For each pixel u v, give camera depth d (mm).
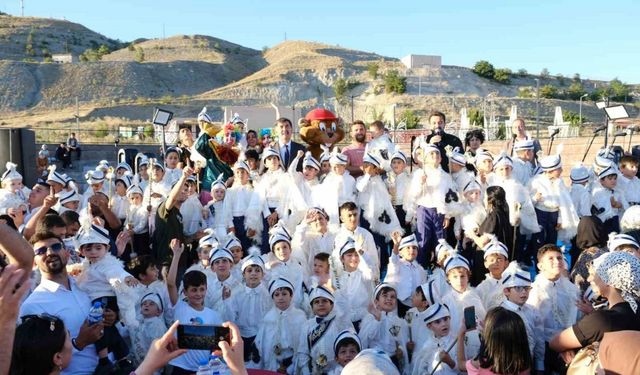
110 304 5855
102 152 27625
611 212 9570
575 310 6297
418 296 6574
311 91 96750
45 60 117125
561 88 98938
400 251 7590
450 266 6598
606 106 14688
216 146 11133
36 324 3508
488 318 4500
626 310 4352
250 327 6953
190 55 143000
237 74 130875
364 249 7828
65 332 3578
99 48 145125
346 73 101000
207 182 11047
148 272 6832
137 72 101250
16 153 13773
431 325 5910
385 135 10414
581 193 9617
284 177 9758
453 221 9266
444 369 5484
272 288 6523
